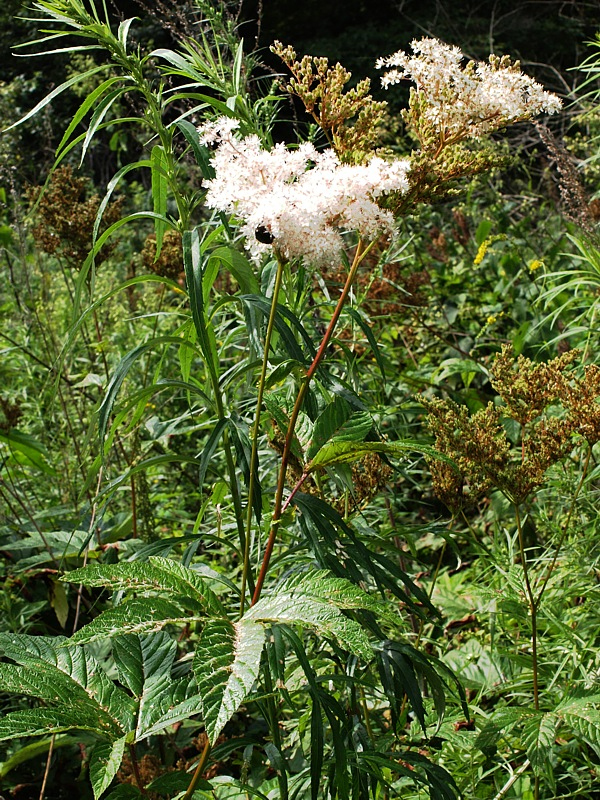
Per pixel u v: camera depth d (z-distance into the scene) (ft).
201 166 5.83
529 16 46.39
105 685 5.01
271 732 6.92
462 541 13.08
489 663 9.91
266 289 7.25
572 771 8.02
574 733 7.47
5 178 16.76
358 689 7.88
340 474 6.01
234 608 9.04
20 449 12.66
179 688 5.07
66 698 4.83
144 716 4.86
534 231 21.11
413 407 11.61
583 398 7.77
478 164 6.08
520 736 7.68
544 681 8.68
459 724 8.46
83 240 13.11
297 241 5.23
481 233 18.66
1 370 17.15
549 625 9.18
